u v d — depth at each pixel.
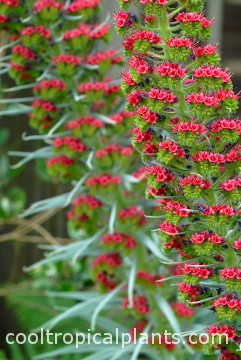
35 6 1.08
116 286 1.20
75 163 1.15
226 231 0.81
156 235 1.17
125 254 1.15
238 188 0.79
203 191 0.80
